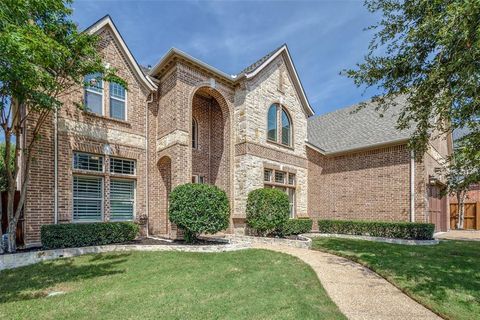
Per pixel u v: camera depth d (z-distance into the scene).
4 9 6.16
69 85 9.13
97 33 11.73
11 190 8.66
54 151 10.18
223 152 15.56
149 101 13.54
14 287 6.29
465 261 8.77
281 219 13.18
